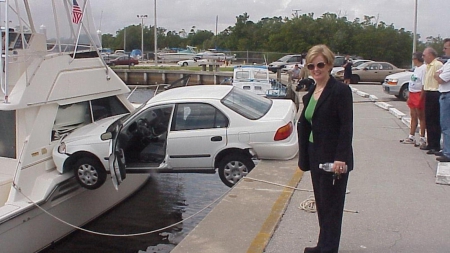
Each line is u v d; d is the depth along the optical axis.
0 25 8.41
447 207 5.98
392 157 8.62
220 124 8.12
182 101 8.27
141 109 8.36
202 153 8.10
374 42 59.81
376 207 6.03
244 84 22.75
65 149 8.38
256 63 55.38
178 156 8.16
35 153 8.42
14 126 8.41
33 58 8.70
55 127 9.01
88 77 9.73
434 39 47.50
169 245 8.59
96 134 8.49
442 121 7.86
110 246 8.64
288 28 62.78
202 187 10.95
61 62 9.09
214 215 5.93
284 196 6.57
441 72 7.64
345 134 3.97
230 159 8.07
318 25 62.41
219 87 9.45
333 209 4.20
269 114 8.40
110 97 10.52
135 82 48.88
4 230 7.40
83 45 9.95
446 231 5.24
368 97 19.00
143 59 68.38
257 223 5.66
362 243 4.96
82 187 8.88
